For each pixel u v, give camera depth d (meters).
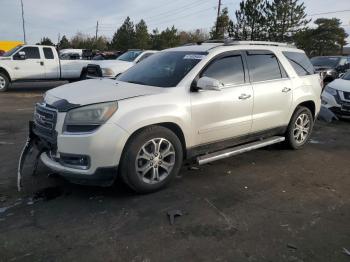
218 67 5.09
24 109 10.63
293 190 4.72
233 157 5.98
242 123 5.30
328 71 16.69
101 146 3.97
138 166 4.29
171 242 3.44
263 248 3.38
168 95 4.50
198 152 4.95
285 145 6.45
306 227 3.77
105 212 3.97
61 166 4.13
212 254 3.27
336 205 4.31
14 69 15.12
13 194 4.36
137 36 53.72
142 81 5.04
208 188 4.68
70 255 3.21
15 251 3.25
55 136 4.09
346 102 9.28
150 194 4.44
